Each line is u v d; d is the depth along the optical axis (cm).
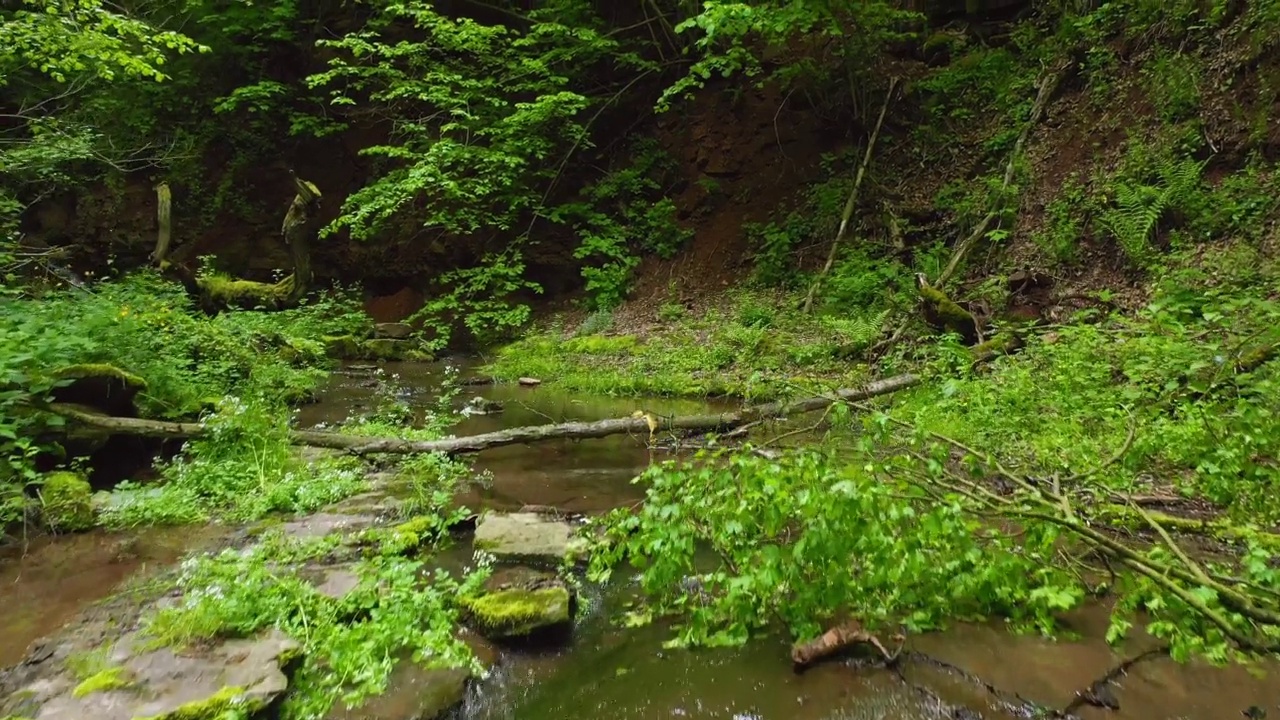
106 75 938
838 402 384
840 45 1355
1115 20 1102
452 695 280
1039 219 1015
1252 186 799
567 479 555
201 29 1625
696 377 931
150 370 605
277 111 1694
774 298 1197
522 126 1423
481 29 1387
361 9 1705
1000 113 1216
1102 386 588
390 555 392
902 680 282
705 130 1547
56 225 1562
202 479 501
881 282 1069
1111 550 274
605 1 1633
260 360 834
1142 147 923
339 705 269
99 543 420
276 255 1638
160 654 283
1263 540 345
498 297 1478
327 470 538
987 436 539
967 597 314
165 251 1364
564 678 296
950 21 1457
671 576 307
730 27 1116
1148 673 280
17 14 865
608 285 1384
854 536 280
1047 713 259
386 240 1603
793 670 295
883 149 1338
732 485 316
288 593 330
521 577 377
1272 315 563
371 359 1257
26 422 470
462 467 569
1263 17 880
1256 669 278
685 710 272
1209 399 489
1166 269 770
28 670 277
